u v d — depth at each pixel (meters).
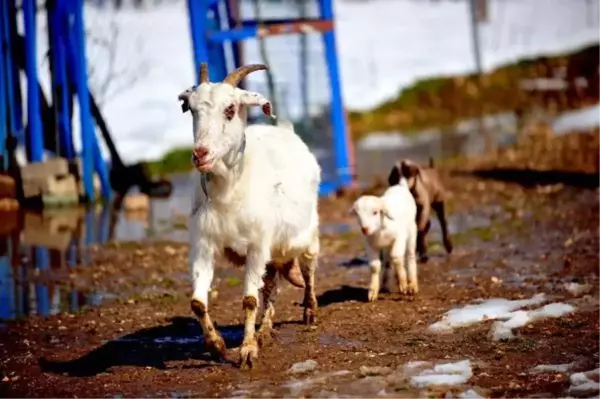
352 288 11.24
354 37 34.34
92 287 11.96
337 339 9.09
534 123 24.00
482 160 20.06
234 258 8.56
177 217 16.38
